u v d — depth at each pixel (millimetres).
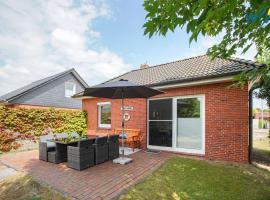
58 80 20938
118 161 6746
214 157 7410
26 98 18016
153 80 10102
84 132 12836
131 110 10312
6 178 5484
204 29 2955
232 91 7152
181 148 8422
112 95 7688
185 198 4316
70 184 4836
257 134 21000
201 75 7562
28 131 10414
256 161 7535
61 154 6945
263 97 10031
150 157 7656
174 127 8656
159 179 5289
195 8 2248
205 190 4707
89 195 4234
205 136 7703
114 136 7520
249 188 4859
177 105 8680
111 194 4289
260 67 4168
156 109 9375
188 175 5637
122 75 14562
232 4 1845
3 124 9297
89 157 6266
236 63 7945
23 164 6762
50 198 4199
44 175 5523
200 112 7988
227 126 7211
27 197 4332
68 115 12383
